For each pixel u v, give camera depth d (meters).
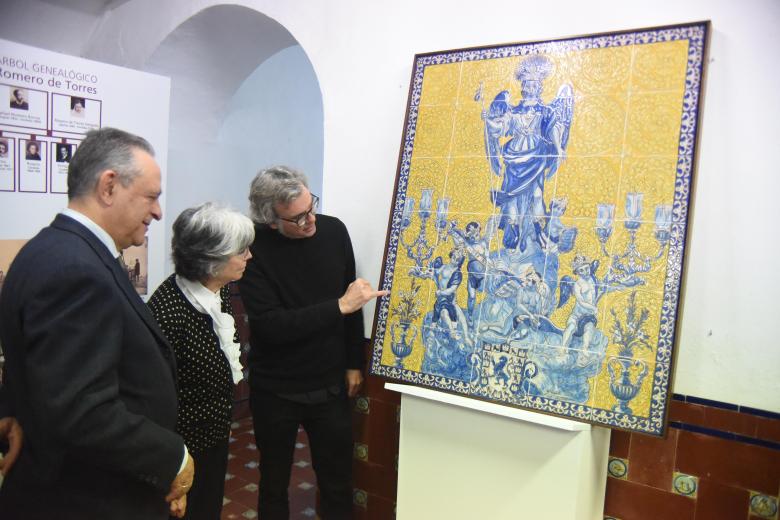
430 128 1.95
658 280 1.54
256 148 3.94
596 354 1.59
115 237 1.29
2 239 2.18
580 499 1.58
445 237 1.87
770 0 1.52
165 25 2.92
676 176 1.54
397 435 2.19
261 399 2.00
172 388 1.34
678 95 1.57
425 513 1.84
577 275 1.64
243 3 2.59
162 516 1.32
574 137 1.69
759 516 1.58
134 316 1.25
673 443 1.69
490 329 1.75
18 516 1.21
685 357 1.67
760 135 1.55
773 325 1.56
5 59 2.13
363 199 2.24
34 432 1.18
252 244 1.98
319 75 2.34
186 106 3.33
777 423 1.55
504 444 1.68
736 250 1.59
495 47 1.86
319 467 2.11
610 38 1.67
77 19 3.25
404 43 2.12
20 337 1.16
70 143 2.34
